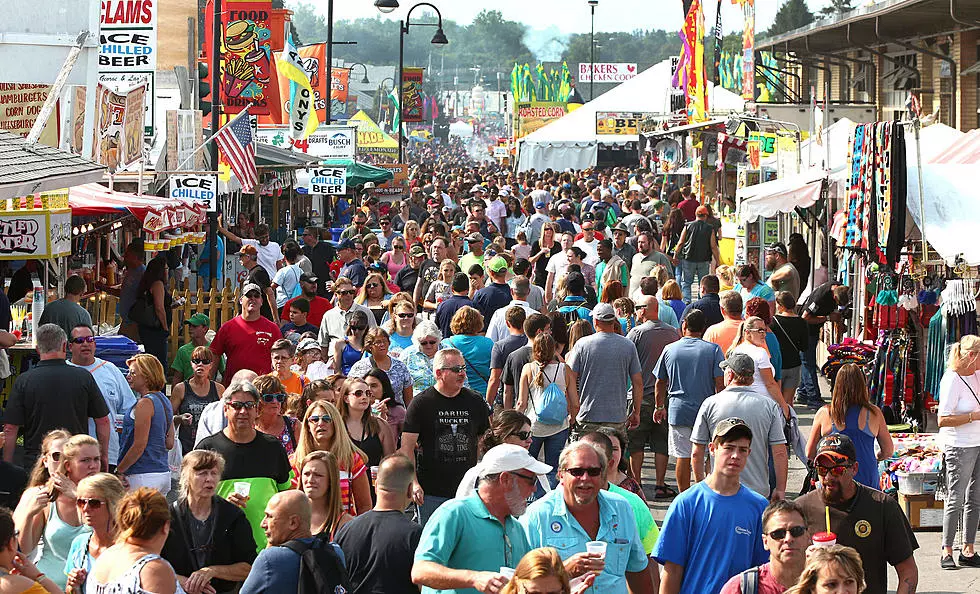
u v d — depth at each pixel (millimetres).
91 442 7891
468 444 9680
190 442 11430
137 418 9883
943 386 10320
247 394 8508
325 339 13922
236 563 7703
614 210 32469
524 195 39906
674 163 39719
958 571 10227
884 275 14305
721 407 9797
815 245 20656
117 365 13820
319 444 8539
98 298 18031
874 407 9617
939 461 11523
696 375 11477
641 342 12945
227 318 19969
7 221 13117
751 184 26406
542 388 11188
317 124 32469
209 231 21750
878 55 32531
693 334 11672
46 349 10031
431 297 16812
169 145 20812
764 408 9781
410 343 12875
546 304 19047
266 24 26125
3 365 12492
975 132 18547
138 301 16766
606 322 11680
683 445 11570
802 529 6402
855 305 16031
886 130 14156
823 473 7281
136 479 9922
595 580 6605
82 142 16219
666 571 7020
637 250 19938
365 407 9500
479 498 6715
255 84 26250
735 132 27500
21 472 8883
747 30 30203
